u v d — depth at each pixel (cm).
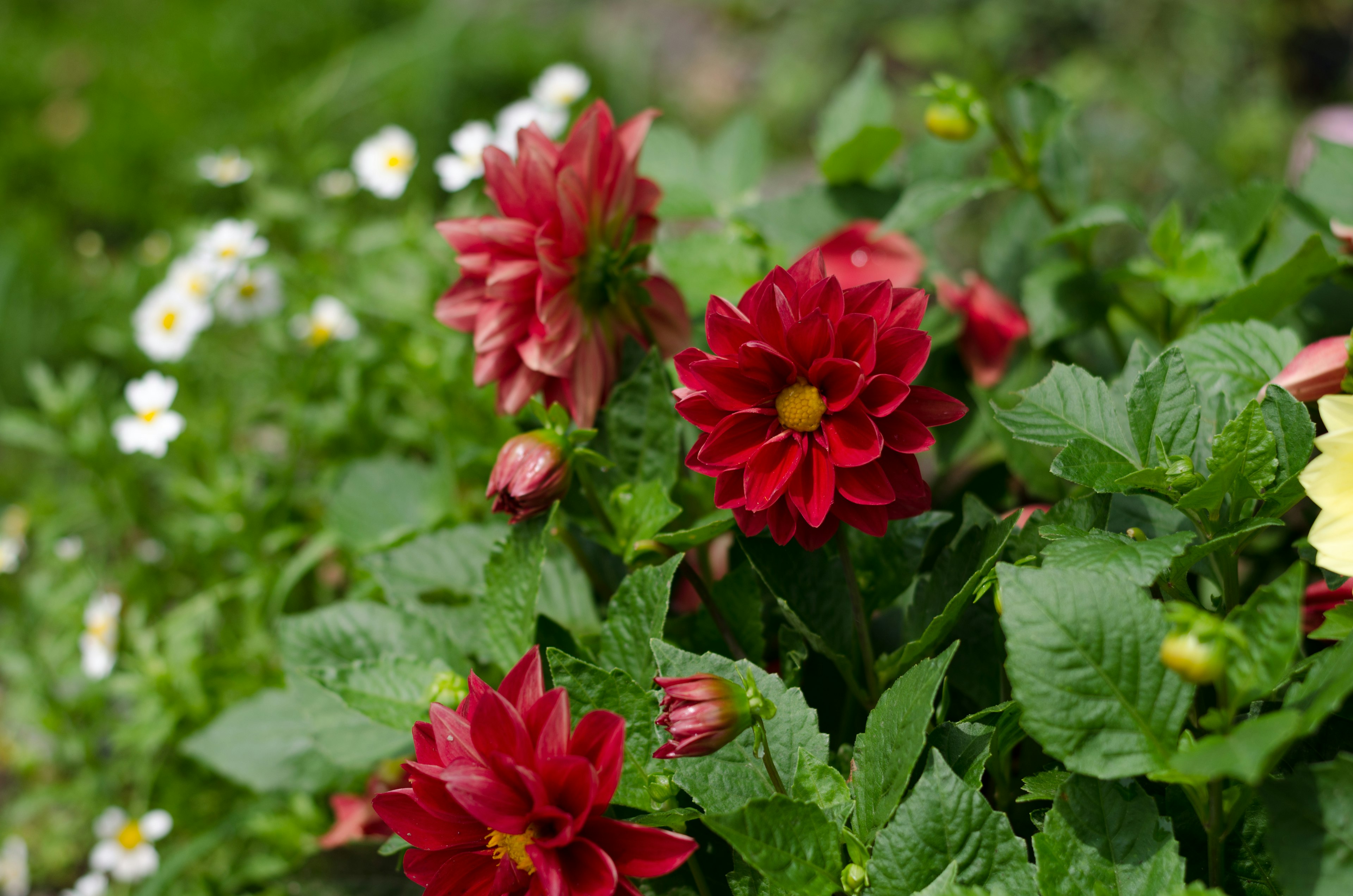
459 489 95
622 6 243
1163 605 63
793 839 61
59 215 195
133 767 107
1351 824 58
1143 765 59
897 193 90
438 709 62
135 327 121
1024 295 83
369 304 104
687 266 83
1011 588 60
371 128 193
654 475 74
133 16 246
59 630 116
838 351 64
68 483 140
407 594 78
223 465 106
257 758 87
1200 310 83
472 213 110
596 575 77
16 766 112
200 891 93
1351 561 61
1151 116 171
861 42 212
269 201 122
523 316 73
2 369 155
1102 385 65
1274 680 58
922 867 61
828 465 63
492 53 199
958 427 85
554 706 60
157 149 204
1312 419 68
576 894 60
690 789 65
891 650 74
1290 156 162
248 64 224
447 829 62
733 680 65
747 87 218
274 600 97
